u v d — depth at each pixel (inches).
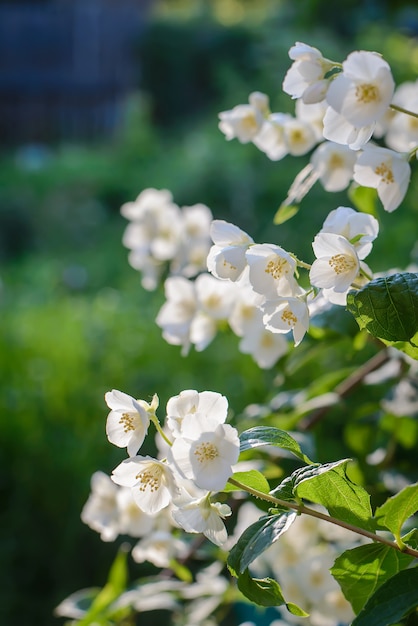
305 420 39.4
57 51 307.3
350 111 25.5
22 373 82.4
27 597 66.6
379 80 25.4
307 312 26.4
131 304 108.8
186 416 24.8
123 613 38.9
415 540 28.0
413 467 38.8
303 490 26.5
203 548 39.3
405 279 25.8
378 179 28.0
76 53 307.9
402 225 87.2
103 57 307.3
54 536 68.3
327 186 33.1
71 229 209.8
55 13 306.8
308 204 130.6
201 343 37.9
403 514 25.9
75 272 156.7
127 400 26.2
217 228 27.8
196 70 287.6
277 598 26.1
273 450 35.2
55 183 227.5
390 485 37.3
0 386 80.5
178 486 26.0
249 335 37.2
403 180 27.8
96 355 83.0
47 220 212.8
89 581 66.4
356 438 39.6
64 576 66.7
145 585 38.6
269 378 68.4
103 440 71.0
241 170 174.4
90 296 147.3
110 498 38.0
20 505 69.3
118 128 293.9
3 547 66.9
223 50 282.0
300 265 26.6
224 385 73.5
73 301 132.1
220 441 24.9
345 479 26.2
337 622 37.4
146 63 292.4
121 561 37.7
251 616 42.8
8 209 212.1
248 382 70.3
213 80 279.4
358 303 25.8
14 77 304.0
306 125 34.5
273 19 275.4
